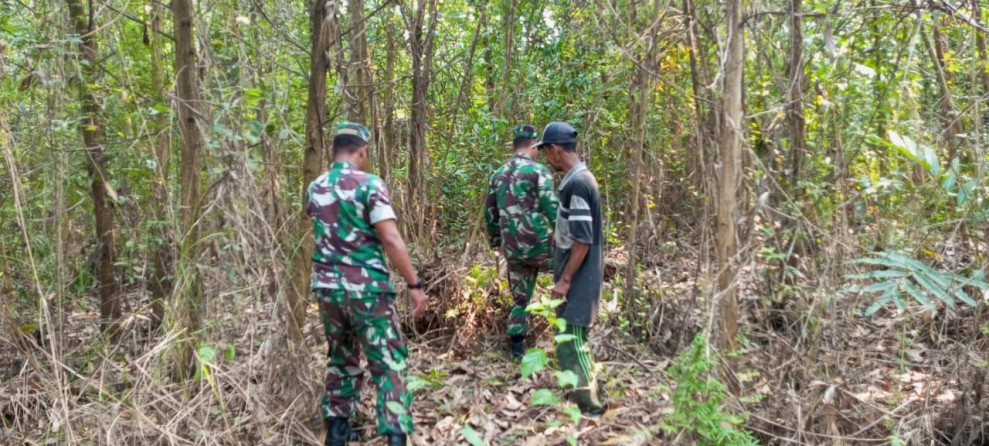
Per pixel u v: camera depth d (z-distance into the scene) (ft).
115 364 12.26
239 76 12.93
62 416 11.31
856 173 12.55
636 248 17.63
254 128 11.97
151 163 14.03
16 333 12.93
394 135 21.39
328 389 11.43
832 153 12.64
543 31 23.30
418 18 20.07
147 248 15.39
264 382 11.82
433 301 16.89
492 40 22.59
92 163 15.12
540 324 16.49
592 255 12.17
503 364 15.06
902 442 9.60
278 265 12.05
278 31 13.88
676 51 15.74
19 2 14.89
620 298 16.81
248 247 11.53
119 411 11.41
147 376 11.26
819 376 10.42
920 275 9.41
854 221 11.68
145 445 10.78
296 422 11.46
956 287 9.30
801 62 12.26
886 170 12.59
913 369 12.17
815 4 14.32
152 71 16.03
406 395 10.94
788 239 11.76
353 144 10.95
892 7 11.80
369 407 12.80
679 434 9.61
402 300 16.83
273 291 12.10
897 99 12.96
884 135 12.85
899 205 11.76
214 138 12.09
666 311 15.26
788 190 11.80
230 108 11.96
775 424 10.07
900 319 12.80
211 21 13.60
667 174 18.92
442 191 22.33
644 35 13.51
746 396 10.42
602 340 15.16
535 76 22.47
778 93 12.67
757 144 12.82
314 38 12.93
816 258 11.19
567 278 12.07
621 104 19.80
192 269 12.21
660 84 16.46
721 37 11.93
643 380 13.55
